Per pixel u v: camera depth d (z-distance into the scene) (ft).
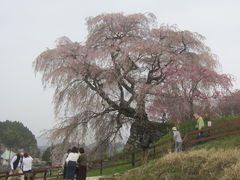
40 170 50.47
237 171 26.76
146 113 75.46
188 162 32.37
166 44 78.84
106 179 44.27
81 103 73.82
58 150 74.02
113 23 80.12
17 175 44.29
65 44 76.02
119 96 76.28
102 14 81.30
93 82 75.36
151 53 72.74
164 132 77.71
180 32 79.30
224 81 74.33
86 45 80.02
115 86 71.10
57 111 75.97
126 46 75.20
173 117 71.61
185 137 52.85
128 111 78.48
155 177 32.60
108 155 81.66
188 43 80.59
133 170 40.22
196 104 75.41
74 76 72.79
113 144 82.02
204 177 28.84
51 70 74.64
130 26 82.64
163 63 77.00
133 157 57.31
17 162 46.32
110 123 81.05
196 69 72.74
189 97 73.31
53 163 73.56
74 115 76.33
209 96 74.69
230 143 45.09
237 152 32.27
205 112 75.31
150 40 75.82
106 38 82.12
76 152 40.91
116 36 82.74
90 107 73.56
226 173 27.32
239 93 84.99
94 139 79.36
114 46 74.74
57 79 72.02
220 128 58.90
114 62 74.02
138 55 73.56
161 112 71.56
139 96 69.67
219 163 30.01
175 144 50.29
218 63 81.82
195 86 73.56
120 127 80.94
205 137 55.11
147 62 76.23
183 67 72.64
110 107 77.66
